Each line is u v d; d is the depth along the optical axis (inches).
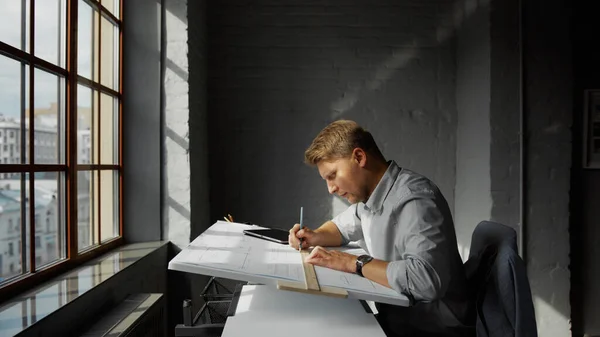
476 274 51.0
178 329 43.0
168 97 92.8
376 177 51.6
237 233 61.8
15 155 52.2
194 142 97.7
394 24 116.0
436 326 48.5
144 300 63.9
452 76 116.5
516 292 42.4
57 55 63.2
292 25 115.2
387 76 115.8
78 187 70.1
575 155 111.7
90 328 52.5
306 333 38.5
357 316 43.0
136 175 92.0
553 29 103.8
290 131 115.0
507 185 103.4
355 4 115.6
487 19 103.5
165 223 92.8
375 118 115.7
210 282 58.3
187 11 92.9
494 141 102.9
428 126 116.3
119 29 90.3
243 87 114.7
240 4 114.7
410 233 45.3
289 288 38.4
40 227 58.1
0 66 49.3
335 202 115.0
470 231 110.5
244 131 114.7
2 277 49.9
